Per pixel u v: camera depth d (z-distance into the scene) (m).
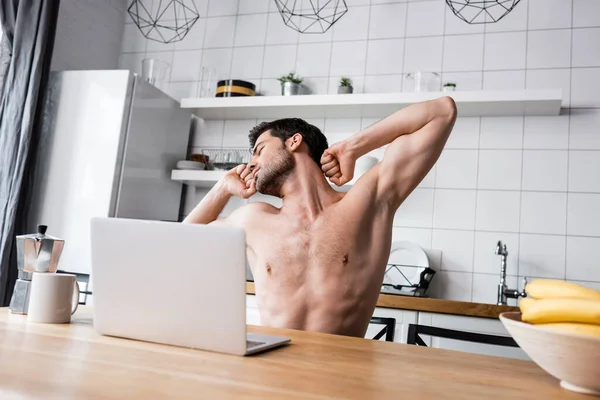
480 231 2.88
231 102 3.20
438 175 2.99
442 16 3.19
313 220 1.30
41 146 3.01
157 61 3.37
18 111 2.90
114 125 2.92
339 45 3.36
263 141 1.42
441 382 0.65
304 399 0.51
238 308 0.73
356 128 3.21
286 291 1.26
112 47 3.80
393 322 1.57
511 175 2.89
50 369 0.57
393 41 3.25
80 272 2.82
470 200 2.92
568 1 2.99
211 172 3.15
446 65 3.13
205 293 0.75
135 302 0.80
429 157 1.30
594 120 2.83
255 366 0.67
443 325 2.24
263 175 1.37
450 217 2.93
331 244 1.26
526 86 2.97
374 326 2.32
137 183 3.03
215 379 0.58
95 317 0.84
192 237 0.74
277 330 1.05
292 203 1.34
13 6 3.03
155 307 0.78
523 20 3.04
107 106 2.95
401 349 0.90
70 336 0.81
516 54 3.02
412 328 1.39
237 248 0.72
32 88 2.89
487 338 1.33
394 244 2.94
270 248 1.30
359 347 0.89
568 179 2.81
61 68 3.37
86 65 3.57
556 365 0.62
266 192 1.41
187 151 3.55
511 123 2.94
